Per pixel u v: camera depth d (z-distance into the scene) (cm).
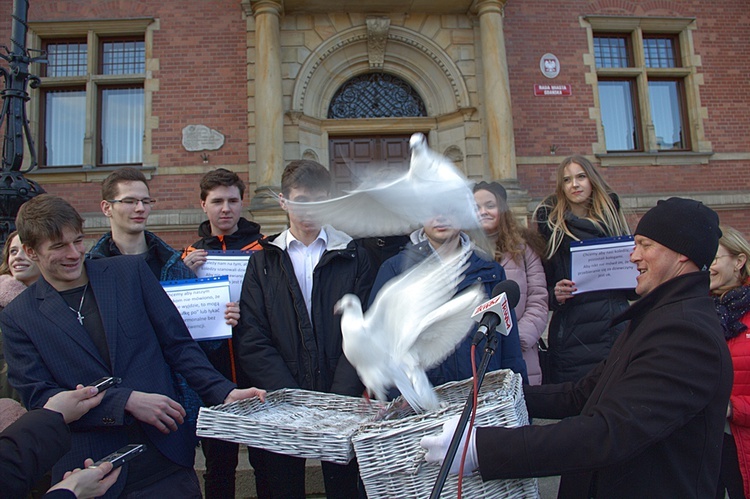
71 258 190
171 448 195
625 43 931
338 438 159
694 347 146
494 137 799
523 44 873
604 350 269
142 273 212
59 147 849
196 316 248
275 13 798
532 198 839
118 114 857
